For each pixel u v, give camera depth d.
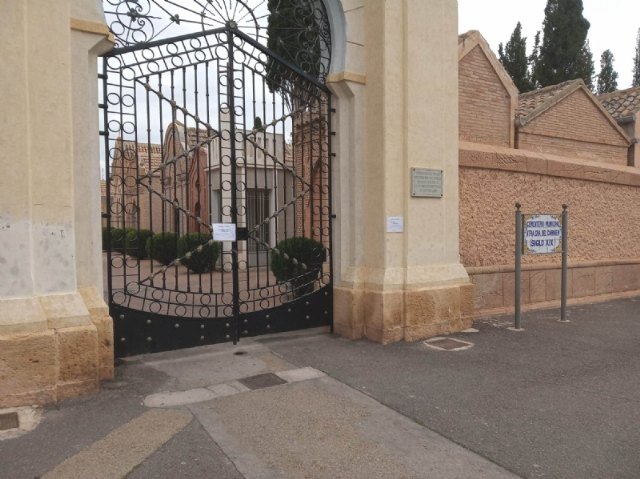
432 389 4.69
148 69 5.46
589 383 4.89
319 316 6.66
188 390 4.61
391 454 3.48
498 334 6.77
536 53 27.33
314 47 6.59
